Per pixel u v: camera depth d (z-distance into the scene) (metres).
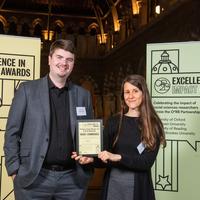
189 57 5.24
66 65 3.51
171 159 5.30
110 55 20.92
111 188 3.69
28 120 3.53
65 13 23.02
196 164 5.20
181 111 5.27
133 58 16.67
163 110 5.36
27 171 3.44
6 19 22.19
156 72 5.41
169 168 5.30
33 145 3.46
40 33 22.80
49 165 3.51
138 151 3.63
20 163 3.52
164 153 5.33
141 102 3.76
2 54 5.22
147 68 5.46
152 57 5.44
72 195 3.62
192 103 5.21
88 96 3.86
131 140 3.67
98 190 10.19
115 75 19.98
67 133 3.56
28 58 5.32
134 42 16.39
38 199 3.52
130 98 3.75
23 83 3.67
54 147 3.48
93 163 3.72
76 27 23.50
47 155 3.47
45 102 3.53
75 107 3.65
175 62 5.31
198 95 5.19
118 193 3.66
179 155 5.27
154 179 5.37
